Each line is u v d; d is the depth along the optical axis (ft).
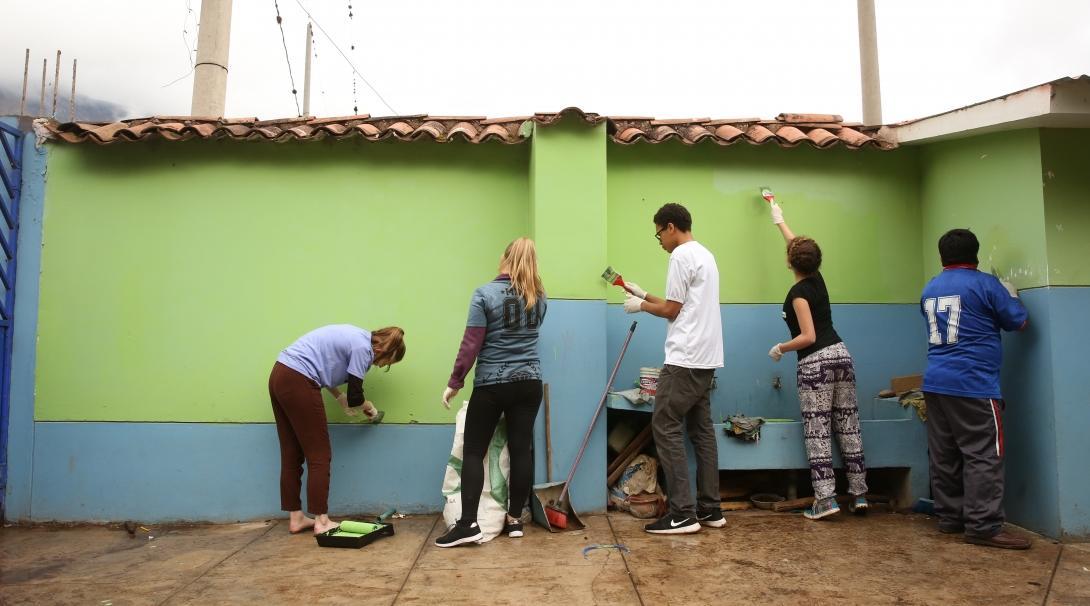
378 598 9.65
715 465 12.98
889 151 15.46
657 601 9.44
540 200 13.87
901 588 9.89
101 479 13.83
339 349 12.77
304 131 14.02
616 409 14.80
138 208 14.24
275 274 14.37
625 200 15.02
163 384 14.05
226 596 9.81
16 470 13.78
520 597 9.62
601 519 13.41
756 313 15.07
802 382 13.46
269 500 13.96
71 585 10.30
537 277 12.47
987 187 13.70
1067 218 12.53
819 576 10.36
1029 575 10.39
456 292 14.56
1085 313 12.42
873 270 15.35
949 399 12.10
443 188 14.69
